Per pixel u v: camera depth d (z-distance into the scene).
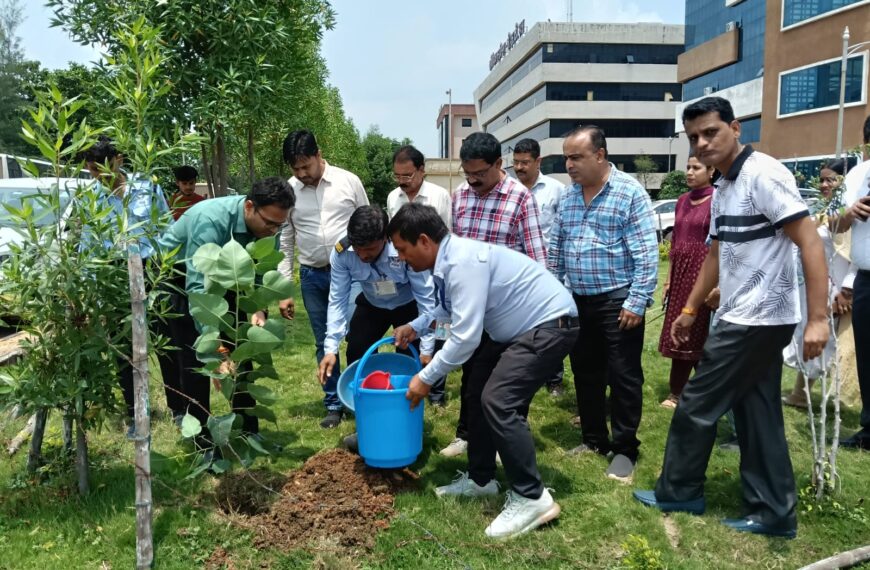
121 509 3.09
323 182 4.54
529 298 3.04
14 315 3.00
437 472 3.67
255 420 3.86
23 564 2.69
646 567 2.62
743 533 2.96
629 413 3.60
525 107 58.88
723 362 2.90
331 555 2.70
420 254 2.95
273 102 7.49
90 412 3.09
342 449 3.60
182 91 6.57
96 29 6.03
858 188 3.91
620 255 3.57
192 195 6.35
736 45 37.34
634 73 52.31
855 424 4.40
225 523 2.94
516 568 2.71
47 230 2.81
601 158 3.53
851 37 22.11
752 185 2.76
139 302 2.59
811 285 2.65
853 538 2.92
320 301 4.67
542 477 3.55
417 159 4.57
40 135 2.77
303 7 7.76
